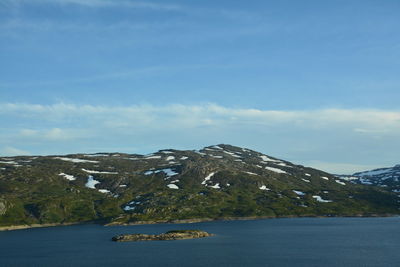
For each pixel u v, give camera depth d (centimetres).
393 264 13175
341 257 14562
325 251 15975
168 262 13938
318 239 19700
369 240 19088
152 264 13662
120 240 19875
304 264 13388
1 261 15125
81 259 15012
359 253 15388
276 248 16888
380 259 14062
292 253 15588
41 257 15762
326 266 13000
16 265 14300
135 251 16450
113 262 14188
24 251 17425
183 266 13275
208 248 16975
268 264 13462
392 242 18312
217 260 14212
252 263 13650
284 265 13262
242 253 15650
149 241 19538
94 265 13775
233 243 18488
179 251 16238
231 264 13512
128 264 13750
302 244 18038
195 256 15038
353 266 12938
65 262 14550
